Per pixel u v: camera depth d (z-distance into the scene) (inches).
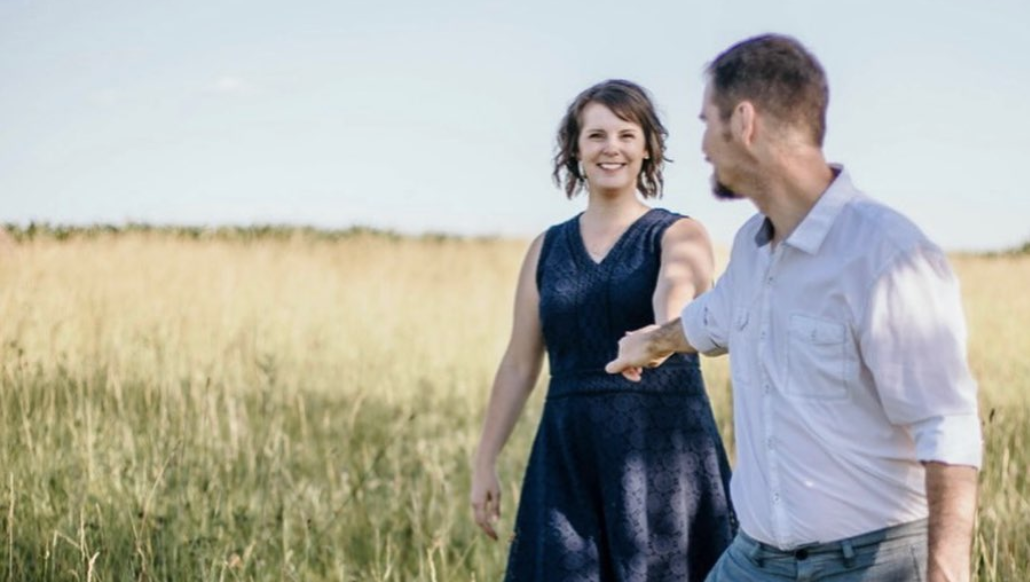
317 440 269.1
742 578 99.7
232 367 309.9
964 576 84.4
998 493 183.3
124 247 442.0
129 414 246.5
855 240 90.4
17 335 287.9
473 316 482.3
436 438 284.0
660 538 130.9
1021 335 369.4
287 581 182.5
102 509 189.2
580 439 133.8
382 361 371.2
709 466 133.8
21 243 396.2
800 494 93.6
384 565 197.5
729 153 94.7
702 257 133.5
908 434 91.4
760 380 95.8
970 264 536.7
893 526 92.1
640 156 137.3
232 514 193.8
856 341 90.4
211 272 442.6
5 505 187.6
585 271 135.8
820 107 93.4
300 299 443.2
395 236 754.2
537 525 134.7
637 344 114.6
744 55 93.8
